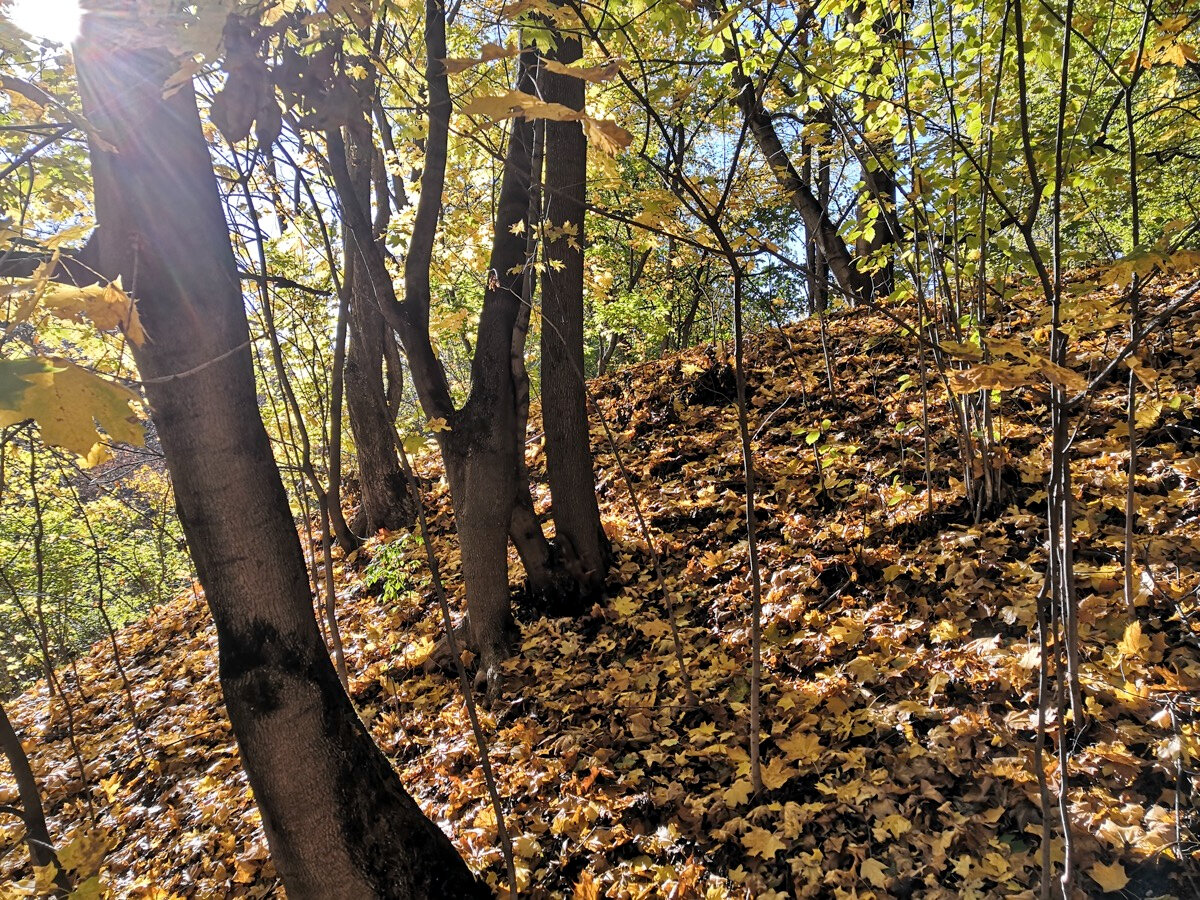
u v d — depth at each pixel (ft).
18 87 4.81
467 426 14.17
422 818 8.48
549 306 14.57
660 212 7.39
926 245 13.33
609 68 3.34
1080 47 11.69
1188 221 6.64
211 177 7.01
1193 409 13.12
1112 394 14.74
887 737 9.53
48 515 21.53
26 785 10.50
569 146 13.61
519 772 11.02
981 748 8.80
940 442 15.56
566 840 9.61
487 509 14.21
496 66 11.82
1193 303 15.58
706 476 18.07
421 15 10.77
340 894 7.66
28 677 29.12
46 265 3.47
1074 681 7.89
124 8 4.42
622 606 14.56
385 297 13.07
